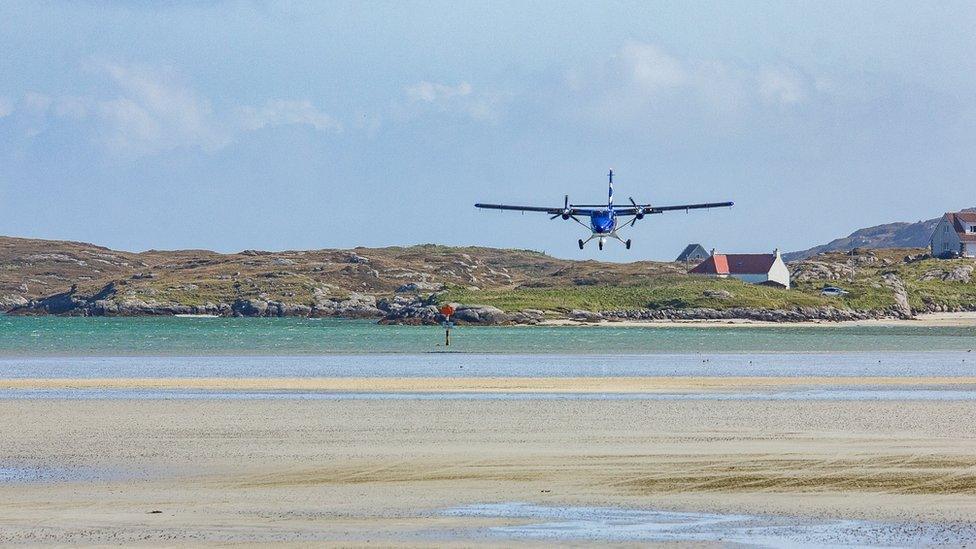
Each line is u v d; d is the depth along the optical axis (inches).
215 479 4650.6
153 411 7057.1
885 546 3528.5
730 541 3602.4
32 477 4702.3
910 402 7588.6
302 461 5073.8
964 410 6998.0
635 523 3846.0
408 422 6456.7
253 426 6284.5
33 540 3595.0
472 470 4837.6
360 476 4709.6
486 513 4001.0
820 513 3978.8
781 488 4419.3
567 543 3570.4
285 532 3705.7
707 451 5300.2
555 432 6008.9
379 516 3954.2
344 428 6195.9
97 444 5590.6
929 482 4507.9
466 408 7234.3
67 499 4239.7
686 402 7632.9
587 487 4458.7
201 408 7244.1
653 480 4591.5
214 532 3703.3
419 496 4293.8
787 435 5831.7
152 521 3868.1
